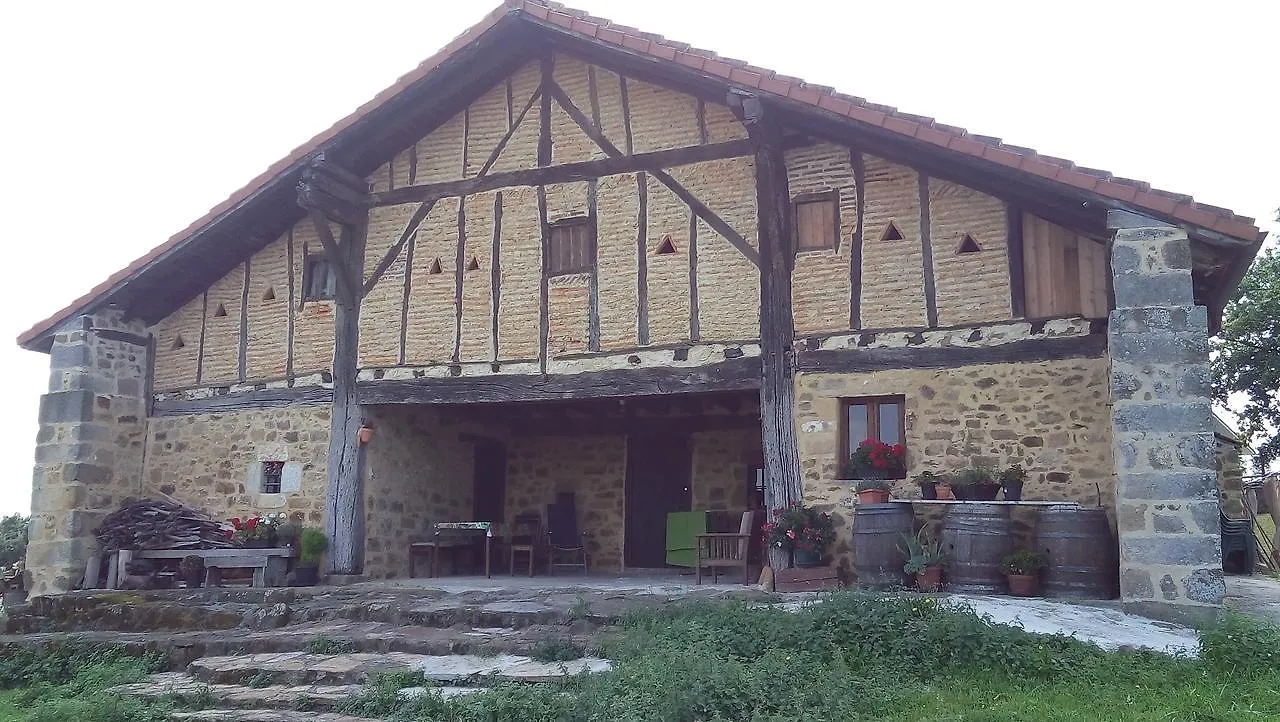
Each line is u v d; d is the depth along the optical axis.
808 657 5.79
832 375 8.93
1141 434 7.27
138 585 10.33
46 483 10.91
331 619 8.47
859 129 8.45
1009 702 5.05
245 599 9.43
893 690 5.28
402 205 10.91
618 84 10.16
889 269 8.88
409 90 10.02
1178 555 7.05
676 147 9.80
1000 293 8.50
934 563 8.00
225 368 11.47
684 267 9.58
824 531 8.65
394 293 10.78
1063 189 7.63
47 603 9.48
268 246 11.51
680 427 13.01
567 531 13.11
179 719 6.01
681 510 12.89
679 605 7.39
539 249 10.23
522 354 10.10
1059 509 7.79
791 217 9.34
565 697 5.46
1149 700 5.04
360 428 10.66
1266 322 16.80
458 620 7.97
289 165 10.26
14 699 7.25
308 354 11.05
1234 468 13.72
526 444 13.78
